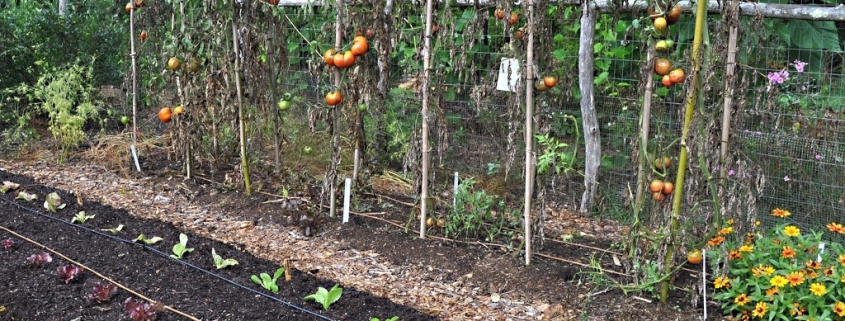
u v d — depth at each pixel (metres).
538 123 4.19
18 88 6.72
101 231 4.57
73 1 8.14
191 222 5.07
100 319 3.38
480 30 4.34
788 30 5.45
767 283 3.50
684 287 3.91
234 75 5.52
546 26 4.29
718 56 3.60
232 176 5.78
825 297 3.37
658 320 3.62
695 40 3.39
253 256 4.28
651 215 3.88
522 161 5.80
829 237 4.82
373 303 3.64
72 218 4.84
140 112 8.09
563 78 4.95
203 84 5.68
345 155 6.32
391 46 4.82
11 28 7.60
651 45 3.62
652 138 5.45
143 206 5.39
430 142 4.61
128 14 7.53
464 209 4.79
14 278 3.76
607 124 5.79
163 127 7.58
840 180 4.91
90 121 7.75
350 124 4.98
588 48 5.23
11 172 6.11
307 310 3.51
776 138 5.02
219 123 5.75
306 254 4.51
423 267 4.30
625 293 3.82
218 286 3.78
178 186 5.78
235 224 5.04
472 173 6.20
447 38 4.70
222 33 5.36
